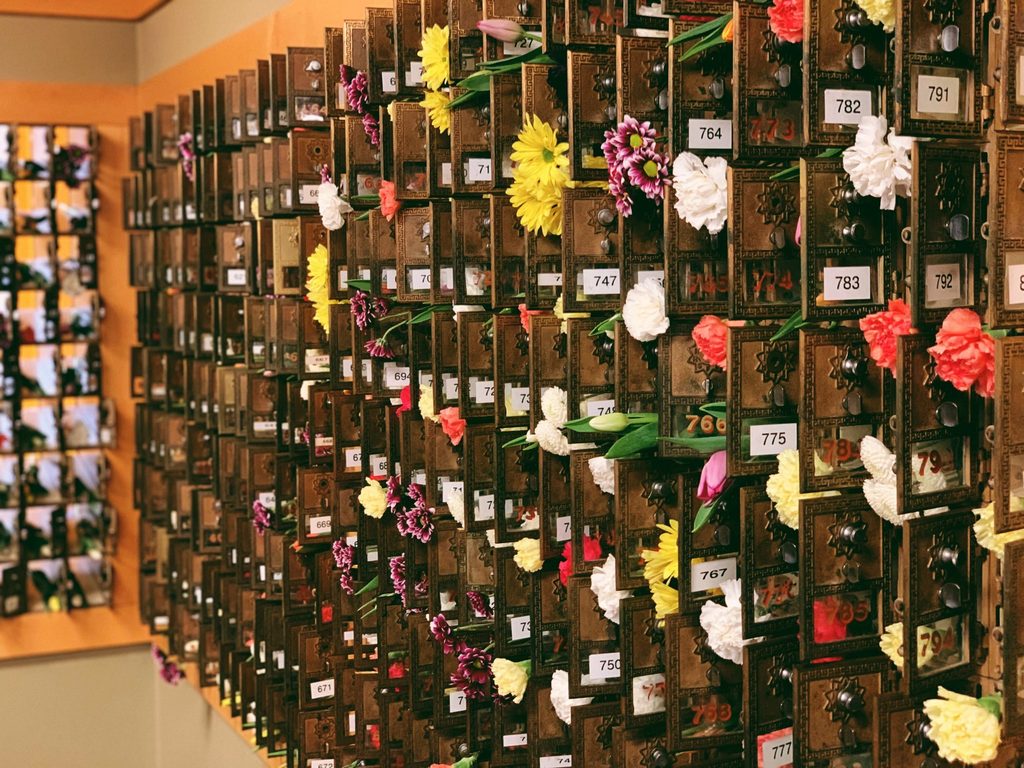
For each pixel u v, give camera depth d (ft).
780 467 6.72
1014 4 5.52
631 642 7.99
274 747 13.57
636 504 7.74
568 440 8.14
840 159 6.32
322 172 12.04
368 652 12.03
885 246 6.45
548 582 9.12
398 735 11.55
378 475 11.46
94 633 19.38
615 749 8.12
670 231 7.02
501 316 8.93
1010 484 5.68
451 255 9.59
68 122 19.74
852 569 6.71
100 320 19.57
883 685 6.89
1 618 18.94
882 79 6.35
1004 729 5.85
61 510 19.35
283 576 13.17
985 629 6.46
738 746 8.02
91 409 19.75
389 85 10.58
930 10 5.77
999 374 5.60
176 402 16.75
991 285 5.63
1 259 18.86
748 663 7.02
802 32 6.29
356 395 11.83
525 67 8.13
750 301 6.66
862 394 6.56
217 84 14.16
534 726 9.29
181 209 15.83
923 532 6.13
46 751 19.20
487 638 10.37
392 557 11.35
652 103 7.30
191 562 15.89
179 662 16.55
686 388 7.27
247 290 13.64
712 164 6.82
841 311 6.41
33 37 19.47
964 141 6.12
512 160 8.41
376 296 10.61
